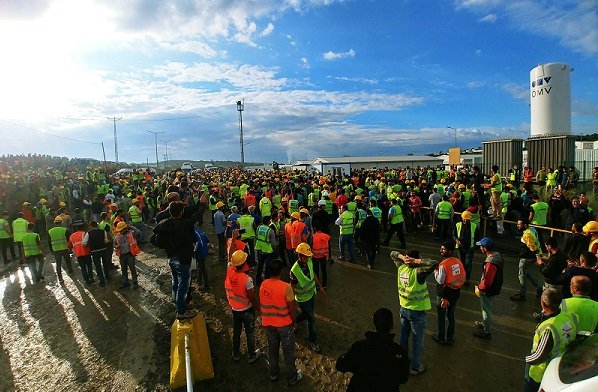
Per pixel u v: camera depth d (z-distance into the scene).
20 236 12.84
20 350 6.90
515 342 6.32
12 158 40.44
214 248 14.23
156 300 9.05
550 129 26.44
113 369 6.09
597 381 2.86
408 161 56.22
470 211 10.00
